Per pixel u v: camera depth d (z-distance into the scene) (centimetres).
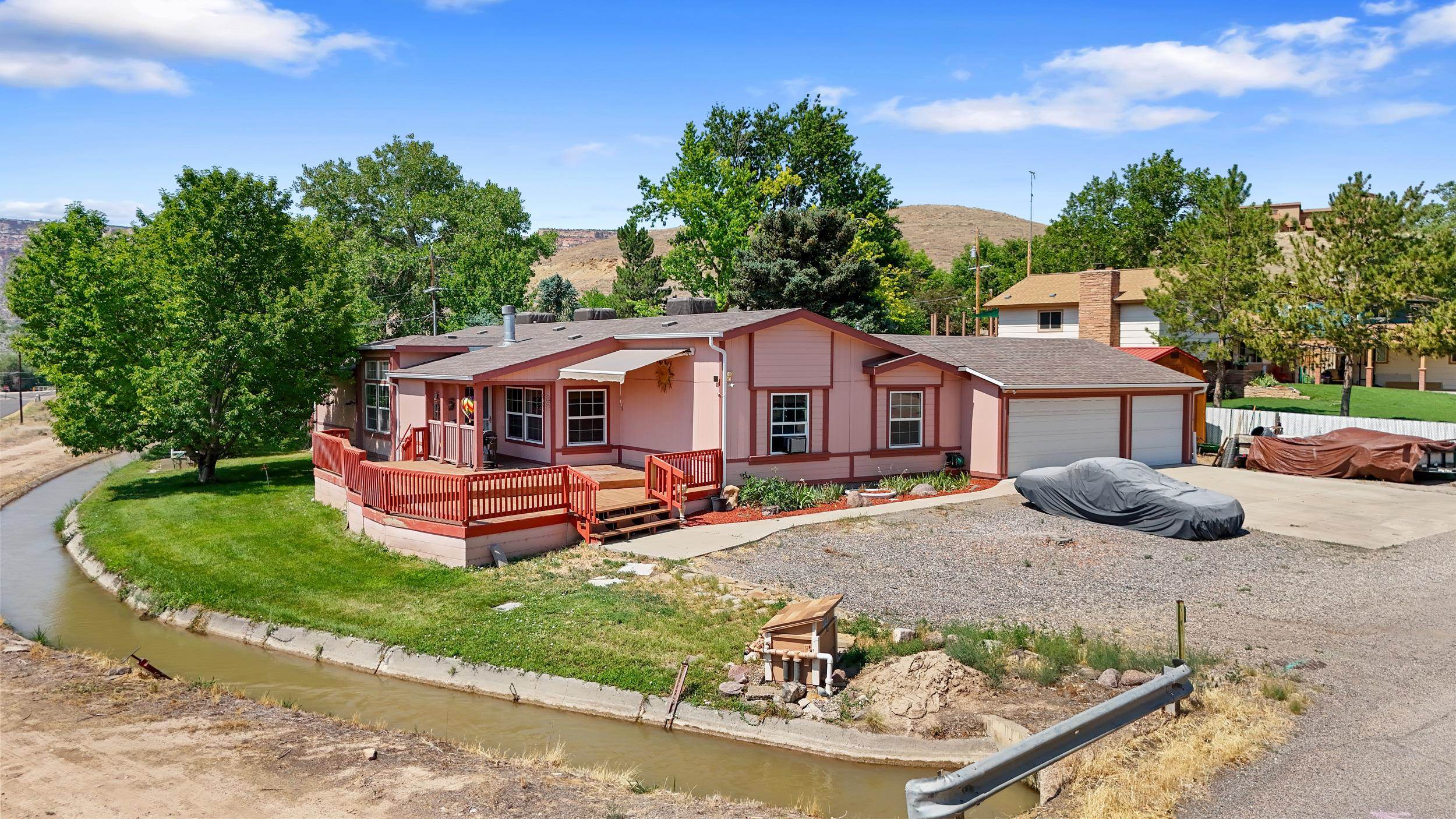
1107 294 4666
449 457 2638
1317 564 1745
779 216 4688
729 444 2288
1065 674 1210
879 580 1650
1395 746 941
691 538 1941
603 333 2708
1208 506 1941
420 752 1049
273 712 1180
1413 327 3102
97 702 1185
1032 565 1750
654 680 1255
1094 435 2805
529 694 1288
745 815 898
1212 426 3559
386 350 3072
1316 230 3306
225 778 949
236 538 2152
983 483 2577
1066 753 824
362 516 2111
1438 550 1844
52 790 914
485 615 1535
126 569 1983
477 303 5841
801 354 2403
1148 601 1534
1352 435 2828
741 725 1152
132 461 4069
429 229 7169
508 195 7400
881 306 4803
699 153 5106
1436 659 1212
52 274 3697
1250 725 994
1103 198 7719
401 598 1662
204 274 2884
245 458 3697
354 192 7269
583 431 2544
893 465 2578
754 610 1488
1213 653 1263
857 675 1247
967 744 1072
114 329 2833
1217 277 3622
